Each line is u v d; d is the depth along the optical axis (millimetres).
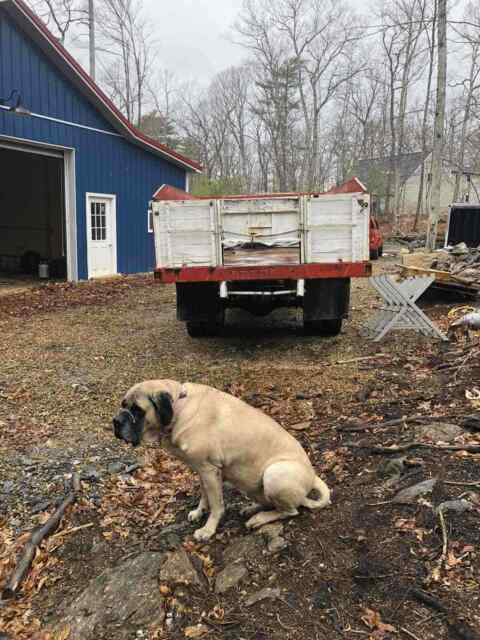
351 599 2645
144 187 17219
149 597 2881
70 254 14812
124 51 42469
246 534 3352
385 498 3436
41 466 4512
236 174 53625
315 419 5168
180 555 3160
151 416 3062
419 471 3664
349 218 6801
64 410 5672
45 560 3438
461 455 3799
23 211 19797
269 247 6938
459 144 48281
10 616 3008
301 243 6895
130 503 4004
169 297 12664
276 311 10312
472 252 12273
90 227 15203
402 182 50406
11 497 4086
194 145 52406
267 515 3367
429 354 6723
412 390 5539
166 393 3076
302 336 8227
